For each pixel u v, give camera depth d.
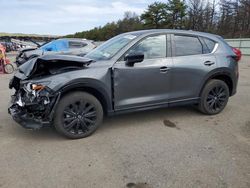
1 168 3.42
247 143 4.10
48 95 3.93
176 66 4.84
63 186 3.04
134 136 4.41
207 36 5.37
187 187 3.00
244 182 3.08
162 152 3.82
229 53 5.47
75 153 3.81
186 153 3.78
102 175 3.25
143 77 4.57
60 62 4.12
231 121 5.10
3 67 12.02
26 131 4.62
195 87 5.11
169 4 53.81
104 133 4.54
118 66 4.39
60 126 4.14
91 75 4.16
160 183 3.08
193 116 5.38
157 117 5.32
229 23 48.88
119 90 4.44
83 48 12.96
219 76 5.47
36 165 3.49
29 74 4.15
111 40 5.29
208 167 3.40
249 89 8.04
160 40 4.82
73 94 4.14
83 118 4.27
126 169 3.38
